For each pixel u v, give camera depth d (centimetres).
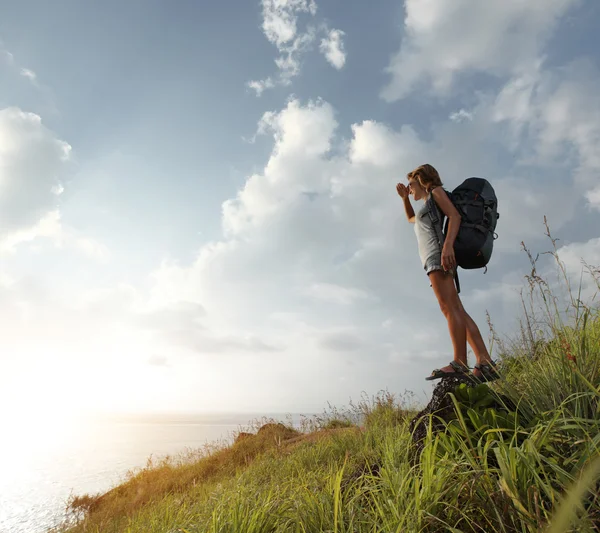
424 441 255
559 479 161
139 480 1036
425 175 378
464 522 179
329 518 231
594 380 226
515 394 254
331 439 592
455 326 337
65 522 775
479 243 341
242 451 996
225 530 256
